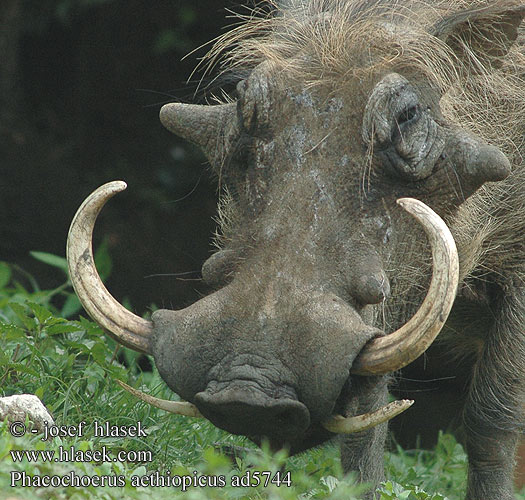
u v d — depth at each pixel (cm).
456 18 1177
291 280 974
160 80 3069
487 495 1307
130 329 1002
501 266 1284
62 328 1338
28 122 3033
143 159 3069
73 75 3112
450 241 944
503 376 1279
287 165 1042
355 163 1038
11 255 2744
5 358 1262
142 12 3028
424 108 1077
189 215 2981
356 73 1067
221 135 1147
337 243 1007
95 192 1022
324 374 926
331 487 1047
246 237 1033
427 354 1524
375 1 1191
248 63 1262
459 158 1080
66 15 2981
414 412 1814
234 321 955
